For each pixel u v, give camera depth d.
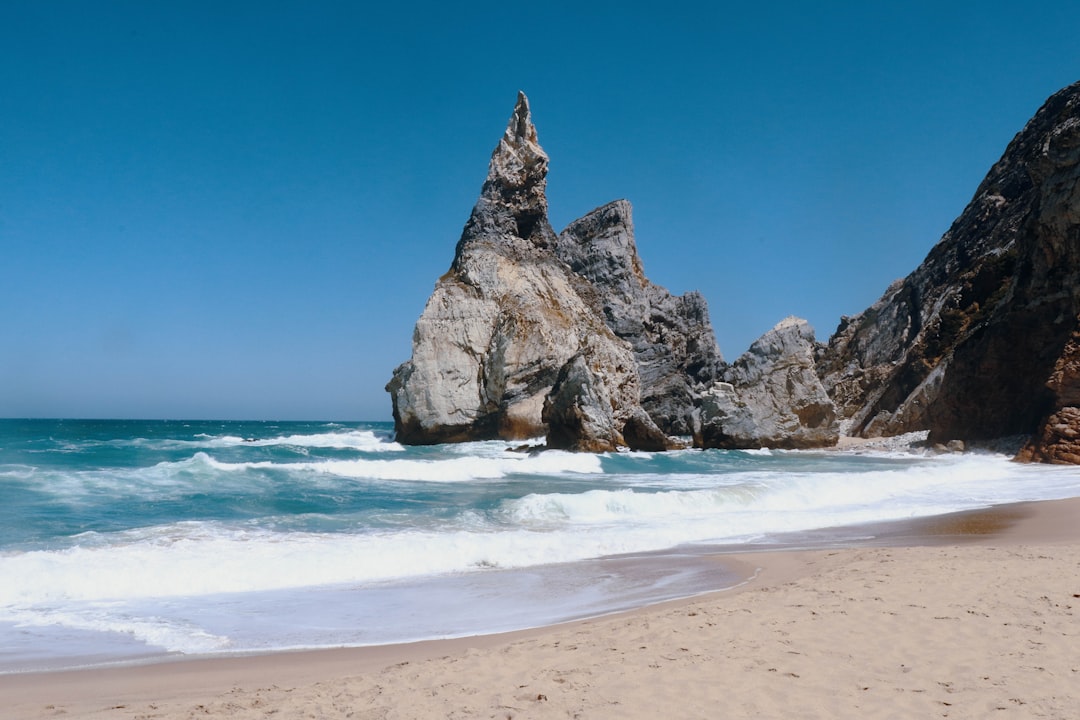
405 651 8.04
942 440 45.50
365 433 68.69
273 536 14.68
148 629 9.05
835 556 12.47
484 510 18.30
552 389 44.38
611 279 69.12
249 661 7.75
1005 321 40.69
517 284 57.69
